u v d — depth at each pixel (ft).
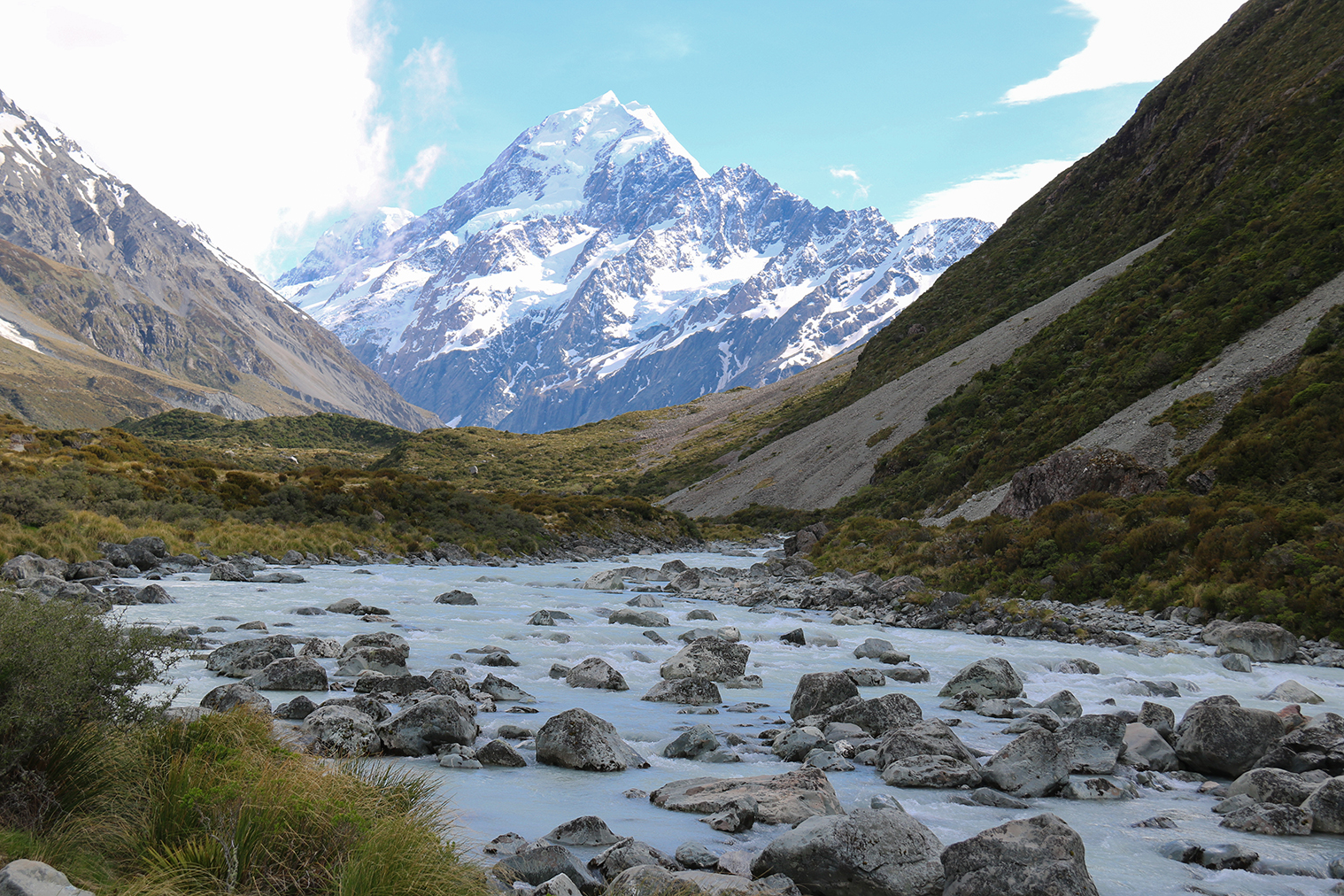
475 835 29.22
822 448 402.93
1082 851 25.94
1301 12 366.02
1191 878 28.43
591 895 24.48
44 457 175.01
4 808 22.09
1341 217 211.20
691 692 57.06
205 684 50.52
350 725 38.52
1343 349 158.20
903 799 36.22
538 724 47.50
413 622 88.74
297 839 22.21
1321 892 27.53
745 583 159.43
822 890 25.90
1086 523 134.00
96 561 117.39
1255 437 143.84
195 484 187.11
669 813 33.37
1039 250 444.14
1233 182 291.58
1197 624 102.63
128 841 21.91
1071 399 235.40
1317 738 40.75
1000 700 56.75
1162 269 272.51
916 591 127.85
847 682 52.90
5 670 23.65
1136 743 45.91
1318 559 101.24
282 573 127.75
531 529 245.45
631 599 127.75
